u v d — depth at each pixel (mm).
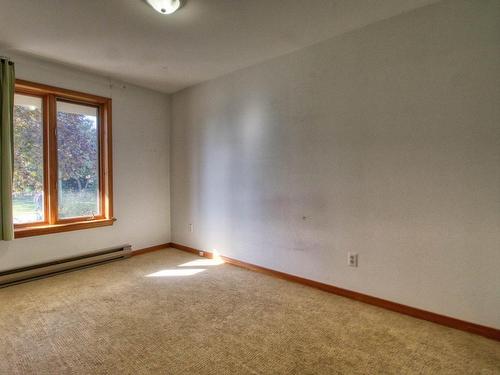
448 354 1812
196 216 4012
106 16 2221
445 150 2100
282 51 2889
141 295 2666
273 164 3107
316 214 2797
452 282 2109
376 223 2436
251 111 3283
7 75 2766
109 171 3660
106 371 1649
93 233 3557
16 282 2891
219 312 2350
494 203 1940
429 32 2129
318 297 2633
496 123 1913
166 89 4113
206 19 2277
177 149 4246
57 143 3301
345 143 2578
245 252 3436
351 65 2514
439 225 2145
